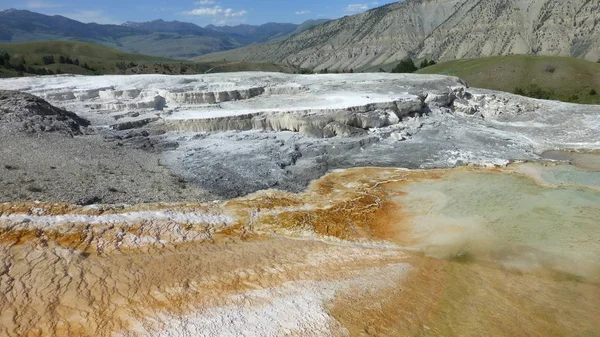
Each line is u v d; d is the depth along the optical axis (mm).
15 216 15234
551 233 18094
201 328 11266
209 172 23422
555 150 30000
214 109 32969
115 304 11781
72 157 22172
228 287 13211
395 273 15125
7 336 10227
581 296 14039
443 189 22797
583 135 32531
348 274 14836
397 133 30984
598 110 37875
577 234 17953
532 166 26547
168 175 22453
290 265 15031
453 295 13953
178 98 34188
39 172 19594
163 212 17609
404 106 33969
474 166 26422
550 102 40812
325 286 13891
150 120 30172
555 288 14477
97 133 27094
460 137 31672
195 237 16172
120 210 17219
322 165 25891
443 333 12062
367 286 14125
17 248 13586
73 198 17703
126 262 13820
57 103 32656
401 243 17562
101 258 13852
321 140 29375
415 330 12078
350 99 34594
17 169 19359
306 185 23031
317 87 39500
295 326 11727
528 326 12523
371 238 17812
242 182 22516
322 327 11805
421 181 23953
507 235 18000
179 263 14227
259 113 30812
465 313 13031
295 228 17953
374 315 12594
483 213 20000
